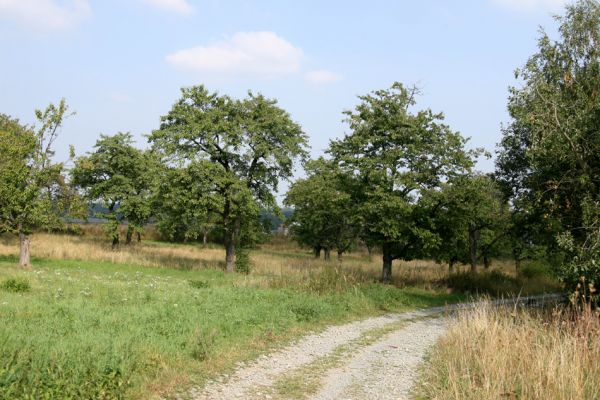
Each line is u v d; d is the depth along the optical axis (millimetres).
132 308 12703
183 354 9016
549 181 14148
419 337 13250
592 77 14188
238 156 31891
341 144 26141
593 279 12047
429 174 24641
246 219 32844
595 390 6957
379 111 25484
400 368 9719
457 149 24984
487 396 6945
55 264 28234
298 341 11703
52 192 28188
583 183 13117
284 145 31562
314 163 36875
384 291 20250
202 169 29422
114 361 6949
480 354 8836
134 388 6996
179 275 27453
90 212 40281
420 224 25500
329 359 10250
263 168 32281
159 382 7484
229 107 31328
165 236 61469
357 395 7906
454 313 17906
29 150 26422
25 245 26281
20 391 5789
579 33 14594
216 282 23484
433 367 9414
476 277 27391
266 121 30656
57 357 6793
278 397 7594
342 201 25812
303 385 8289
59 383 6027
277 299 15953
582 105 13648
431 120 25359
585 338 8141
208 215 31672
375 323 15203
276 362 9648
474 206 26016
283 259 42188
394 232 23766
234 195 30375
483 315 11102
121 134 41000
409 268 33062
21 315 10773
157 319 11391
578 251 12492
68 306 12391
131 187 40219
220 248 59031
